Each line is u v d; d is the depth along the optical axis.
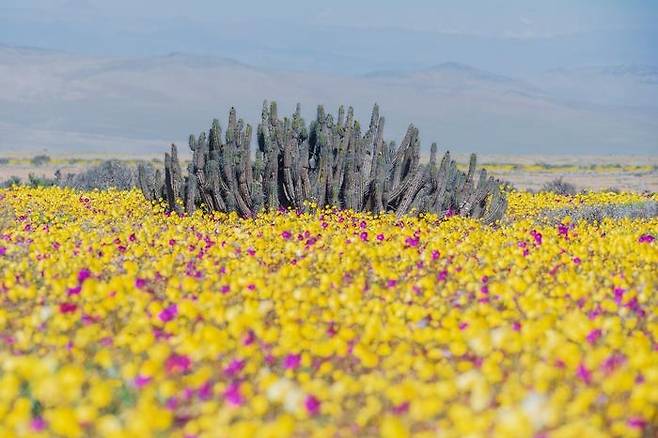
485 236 28.03
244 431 10.12
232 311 14.62
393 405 11.63
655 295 18.94
